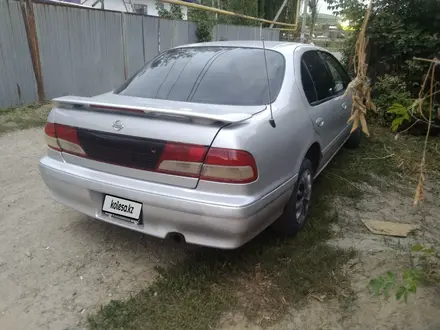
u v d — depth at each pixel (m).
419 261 2.80
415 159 5.08
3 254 2.84
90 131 2.53
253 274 2.61
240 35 12.67
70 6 7.61
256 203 2.27
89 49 8.16
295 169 2.81
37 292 2.47
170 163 2.27
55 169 2.71
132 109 2.33
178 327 2.18
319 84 3.60
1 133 5.75
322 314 2.30
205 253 2.85
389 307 2.34
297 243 3.01
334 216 3.45
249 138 2.25
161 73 3.18
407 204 3.87
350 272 2.68
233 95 2.78
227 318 2.26
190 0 12.36
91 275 2.64
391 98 6.48
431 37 6.06
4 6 6.63
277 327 2.21
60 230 3.17
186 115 2.19
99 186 2.51
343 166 4.73
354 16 6.72
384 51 6.96
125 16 8.72
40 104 7.36
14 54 6.94
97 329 2.17
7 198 3.72
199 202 2.20
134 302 2.35
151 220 2.39
